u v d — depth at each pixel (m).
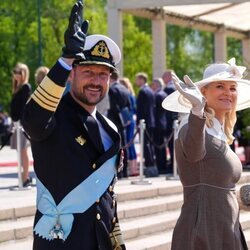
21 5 51.03
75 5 4.52
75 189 4.71
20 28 50.75
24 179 12.45
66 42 4.49
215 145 5.53
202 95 5.46
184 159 5.50
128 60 54.69
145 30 61.41
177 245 5.60
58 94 4.51
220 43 25.11
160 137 15.25
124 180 13.66
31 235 9.35
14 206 9.80
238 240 5.61
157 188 12.16
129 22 54.81
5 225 9.34
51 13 50.41
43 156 4.73
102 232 4.76
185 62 58.66
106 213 4.81
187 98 5.10
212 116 5.62
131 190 11.66
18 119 12.30
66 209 4.71
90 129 4.82
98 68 4.84
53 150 4.71
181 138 5.33
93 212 4.75
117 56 4.93
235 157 5.67
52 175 4.73
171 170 15.73
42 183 4.76
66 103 4.83
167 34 58.72
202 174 5.51
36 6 50.88
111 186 4.89
